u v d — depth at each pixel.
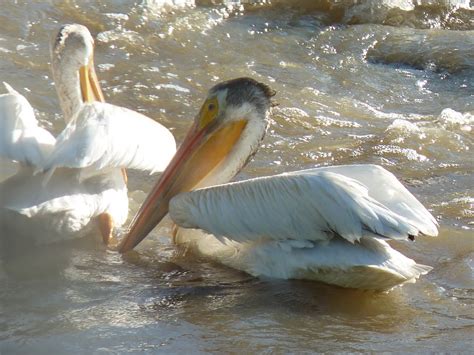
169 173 11.38
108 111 10.86
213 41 18.41
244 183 10.59
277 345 9.30
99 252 11.17
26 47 17.19
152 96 15.96
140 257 11.17
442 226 12.32
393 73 17.81
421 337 9.62
